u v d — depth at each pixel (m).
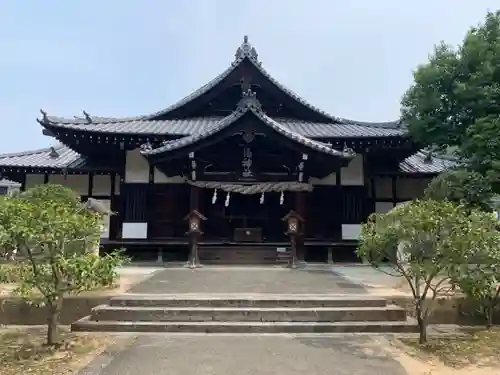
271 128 17.61
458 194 13.16
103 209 14.41
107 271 7.31
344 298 9.84
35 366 6.48
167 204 20.12
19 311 9.54
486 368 6.58
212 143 17.80
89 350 7.28
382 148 20.39
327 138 19.67
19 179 22.14
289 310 9.20
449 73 16.70
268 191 18.50
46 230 6.96
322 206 20.52
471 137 14.62
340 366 6.49
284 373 6.15
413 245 7.95
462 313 9.73
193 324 8.67
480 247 7.71
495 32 16.39
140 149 18.52
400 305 9.90
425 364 6.71
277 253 19.09
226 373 6.12
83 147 20.55
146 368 6.32
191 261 17.66
